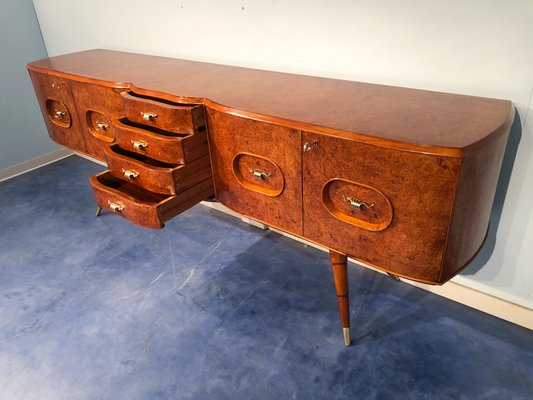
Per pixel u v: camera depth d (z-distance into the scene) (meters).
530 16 1.08
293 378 1.31
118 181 1.58
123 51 2.14
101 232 2.06
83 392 1.30
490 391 1.24
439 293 1.58
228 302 1.60
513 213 1.31
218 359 1.38
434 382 1.27
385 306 1.54
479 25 1.16
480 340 1.40
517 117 1.19
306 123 1.08
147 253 1.89
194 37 1.83
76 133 1.87
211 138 1.35
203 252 1.88
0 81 2.47
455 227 1.02
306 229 1.25
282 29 1.55
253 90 1.37
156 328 1.51
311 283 1.67
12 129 2.59
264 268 1.76
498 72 1.18
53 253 1.92
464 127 1.01
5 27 2.42
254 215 1.37
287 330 1.47
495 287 1.45
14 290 1.71
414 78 1.33
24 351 1.44
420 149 0.93
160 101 1.41
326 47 1.47
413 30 1.27
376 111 1.14
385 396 1.24
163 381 1.32
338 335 1.44
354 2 1.34
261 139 1.19
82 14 2.24
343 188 1.10
